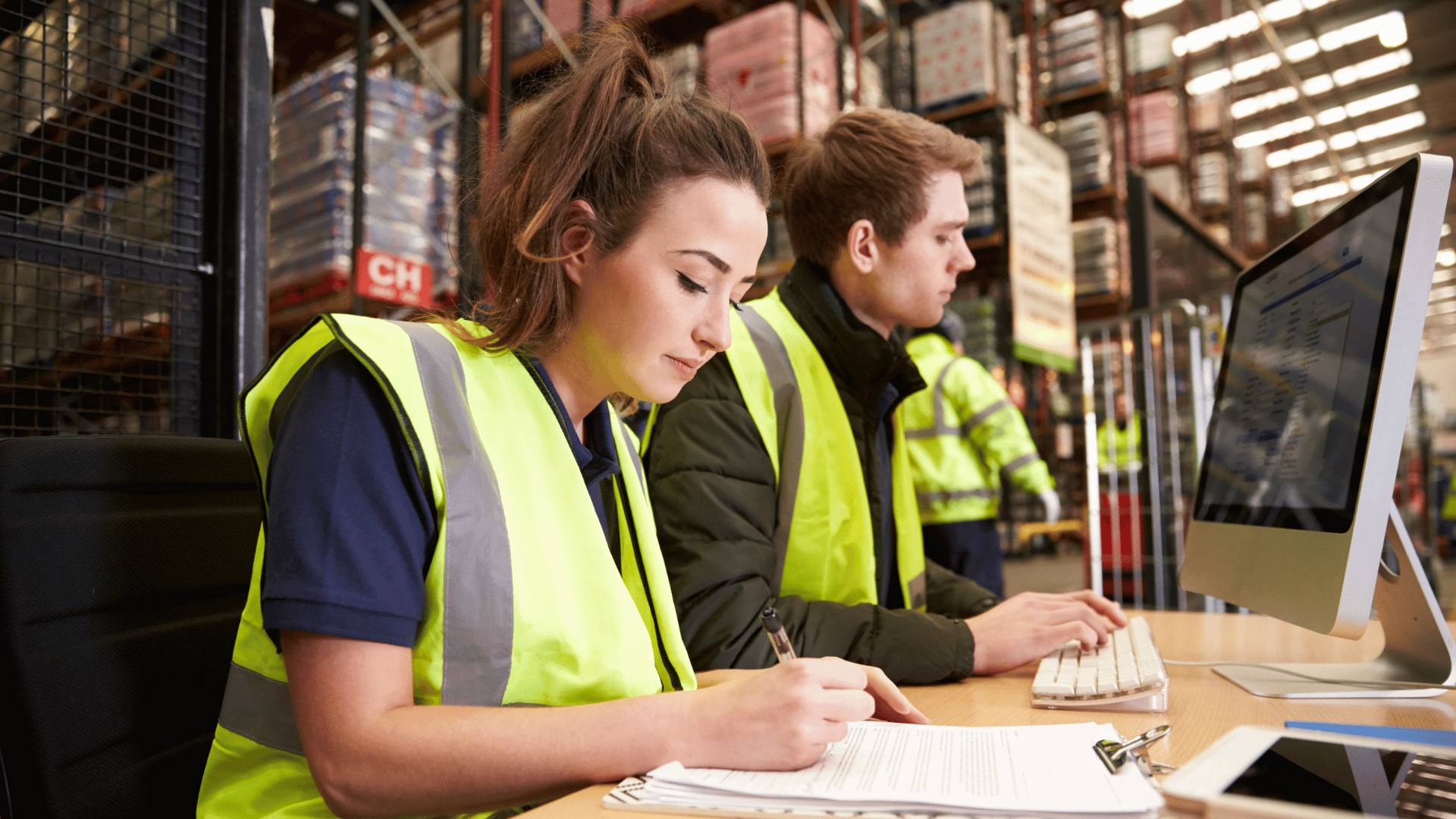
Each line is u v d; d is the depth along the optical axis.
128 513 0.74
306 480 0.58
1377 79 10.80
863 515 1.21
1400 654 0.93
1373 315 0.81
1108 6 6.05
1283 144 12.12
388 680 0.56
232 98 1.46
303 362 0.65
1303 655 1.08
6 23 1.28
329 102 3.59
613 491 0.83
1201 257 5.70
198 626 0.79
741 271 0.71
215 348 1.43
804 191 1.33
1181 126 7.58
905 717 0.71
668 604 0.81
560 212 0.70
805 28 3.82
